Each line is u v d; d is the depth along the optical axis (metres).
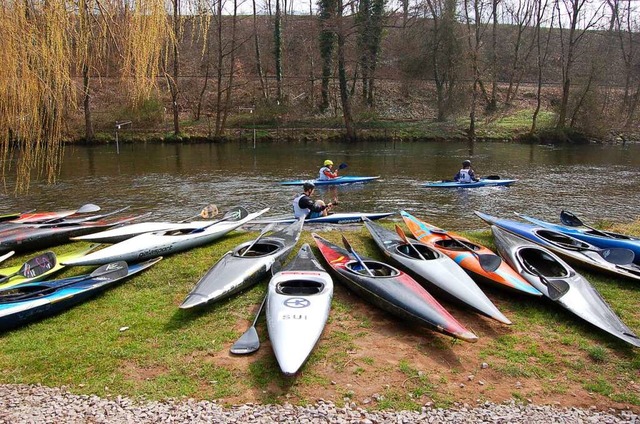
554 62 46.59
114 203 13.29
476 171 19.20
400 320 5.77
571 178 17.59
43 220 9.75
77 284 6.33
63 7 6.51
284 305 5.28
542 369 4.79
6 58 6.26
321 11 32.94
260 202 13.55
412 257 7.09
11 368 4.80
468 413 4.11
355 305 6.15
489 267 6.47
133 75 7.37
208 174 18.30
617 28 38.75
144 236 8.09
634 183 16.58
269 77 38.69
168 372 4.71
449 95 33.66
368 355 4.98
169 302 6.22
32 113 6.89
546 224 9.60
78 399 4.31
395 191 15.07
